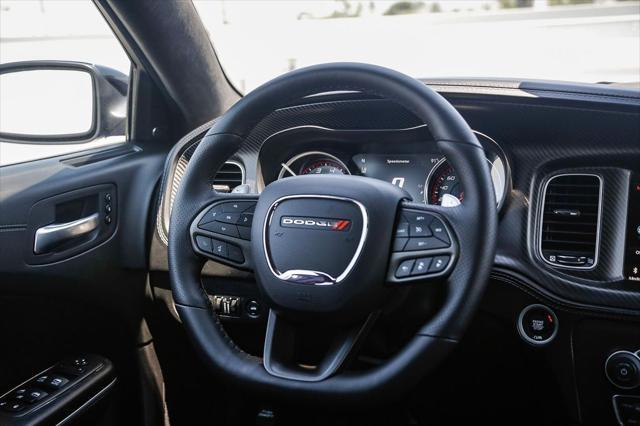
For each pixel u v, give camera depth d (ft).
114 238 5.60
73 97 6.38
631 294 4.50
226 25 16.48
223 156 4.21
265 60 16.88
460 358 5.21
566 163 4.73
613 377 4.65
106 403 5.59
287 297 3.69
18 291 4.91
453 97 4.93
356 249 3.64
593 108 4.60
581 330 4.69
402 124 5.20
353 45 23.47
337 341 3.73
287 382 3.60
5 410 4.72
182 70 6.14
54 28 34.86
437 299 3.84
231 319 5.13
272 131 5.49
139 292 5.81
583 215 4.67
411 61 20.39
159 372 6.17
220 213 4.11
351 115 5.28
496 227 3.58
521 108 4.76
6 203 4.73
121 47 6.08
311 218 3.76
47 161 5.36
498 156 4.88
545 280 4.65
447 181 5.11
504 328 4.86
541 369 4.87
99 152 5.94
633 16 22.20
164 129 6.62
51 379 5.16
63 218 5.19
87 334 5.68
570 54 18.02
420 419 5.87
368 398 3.51
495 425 5.66
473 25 27.40
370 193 3.74
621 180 4.60
